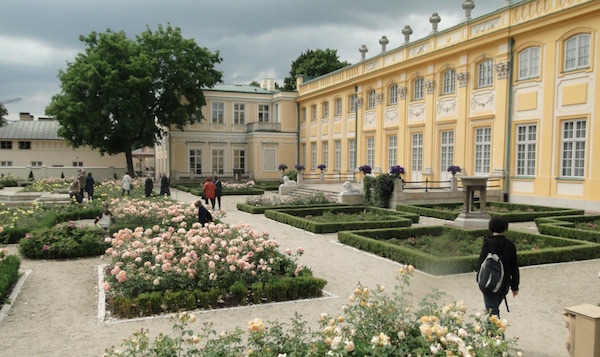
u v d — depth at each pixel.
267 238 8.71
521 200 20.56
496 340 3.84
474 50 22.98
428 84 25.97
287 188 30.05
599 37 17.38
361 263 9.98
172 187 36.41
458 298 7.33
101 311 6.75
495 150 21.80
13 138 46.88
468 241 11.38
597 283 8.47
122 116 33.44
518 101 20.84
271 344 4.02
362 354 3.82
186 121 38.44
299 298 7.43
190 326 6.13
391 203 20.08
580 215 15.84
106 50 33.53
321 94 38.00
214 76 39.22
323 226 14.04
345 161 34.97
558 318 6.54
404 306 4.50
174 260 7.41
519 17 20.59
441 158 25.59
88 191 22.05
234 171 39.03
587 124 17.88
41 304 7.18
